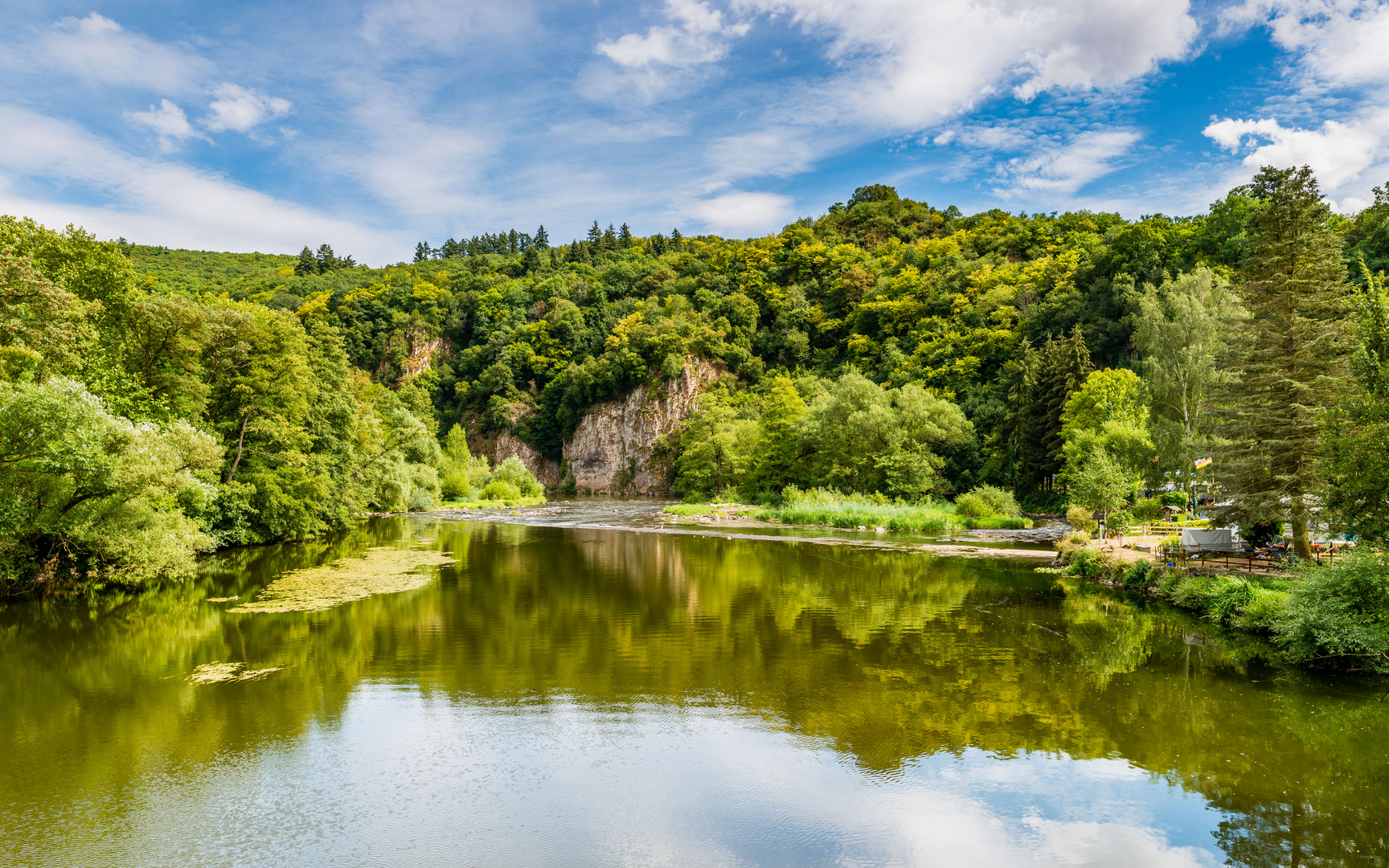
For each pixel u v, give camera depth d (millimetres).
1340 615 14648
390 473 57969
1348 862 7820
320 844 8164
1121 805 9141
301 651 16188
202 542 26625
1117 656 15891
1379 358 15164
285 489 34938
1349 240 54438
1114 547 30141
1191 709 12539
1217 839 8336
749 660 15562
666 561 31375
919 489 52594
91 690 13461
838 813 8922
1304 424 20359
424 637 17516
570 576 26953
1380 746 10969
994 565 29875
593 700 13031
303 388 37375
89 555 22875
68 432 19422
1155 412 46000
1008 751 10797
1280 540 24156
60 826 8516
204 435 26000
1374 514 14797
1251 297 22625
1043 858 7918
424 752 10734
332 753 10695
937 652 16203
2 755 10547
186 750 10781
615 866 7723
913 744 11055
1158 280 64312
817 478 60781
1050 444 53406
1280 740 11211
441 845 8148
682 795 9414
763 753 10719
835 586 24922
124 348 28422
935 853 8016
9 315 21375
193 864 7719
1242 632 18062
